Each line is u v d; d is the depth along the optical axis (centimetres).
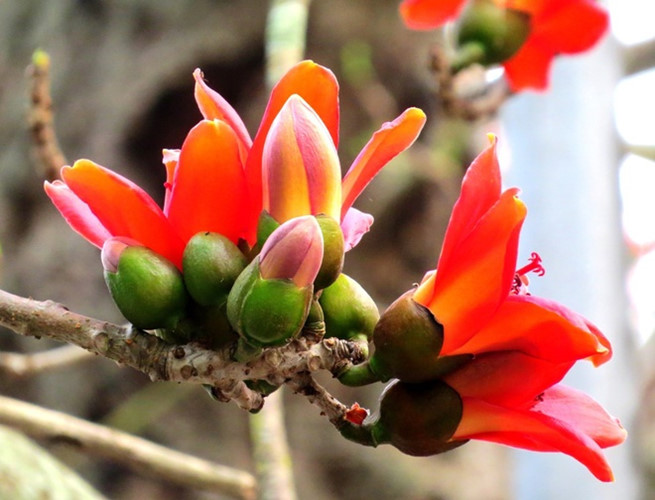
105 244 65
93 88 166
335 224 65
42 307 65
